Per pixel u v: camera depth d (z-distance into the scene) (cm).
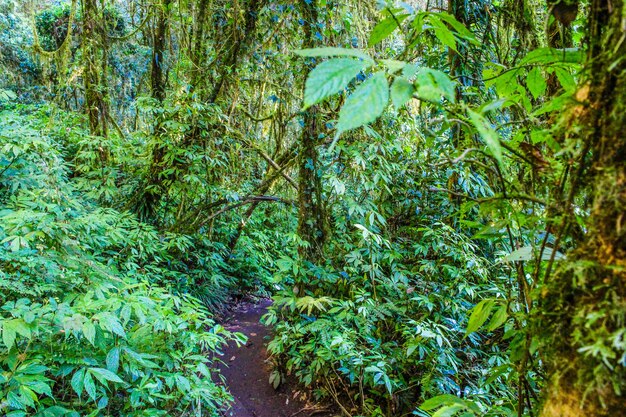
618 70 48
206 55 401
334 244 307
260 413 263
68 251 212
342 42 335
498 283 254
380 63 53
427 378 215
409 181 314
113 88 554
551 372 56
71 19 455
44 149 271
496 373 90
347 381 268
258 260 496
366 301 260
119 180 427
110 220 297
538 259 69
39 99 669
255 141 457
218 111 367
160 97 441
